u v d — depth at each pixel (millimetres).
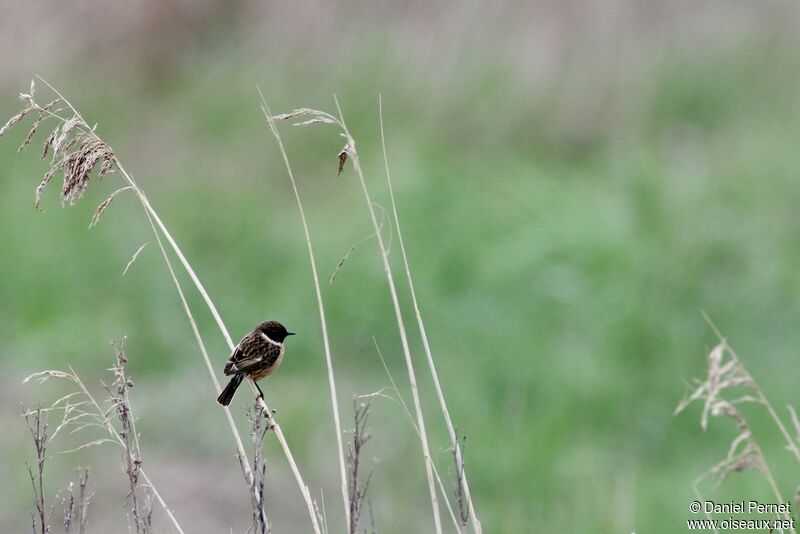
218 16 21547
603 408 12039
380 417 12016
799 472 10734
